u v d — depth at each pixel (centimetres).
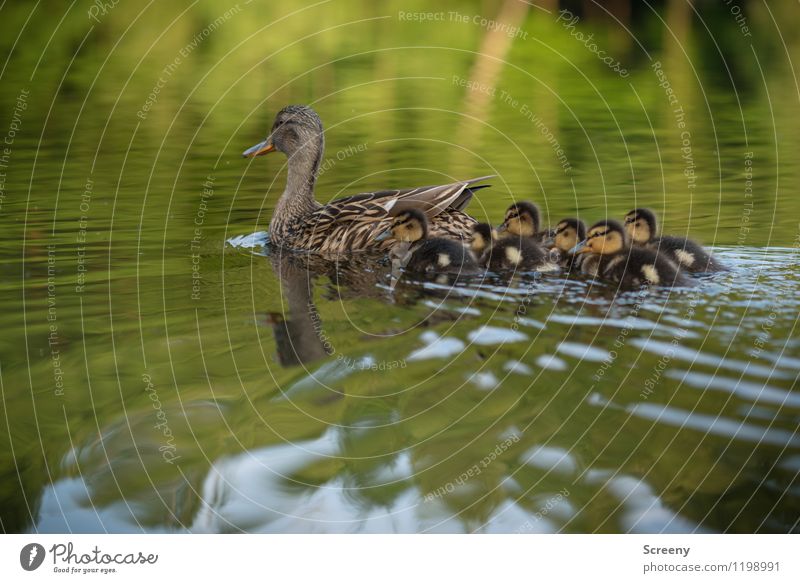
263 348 871
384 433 707
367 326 932
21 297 1049
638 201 1620
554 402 746
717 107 2662
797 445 677
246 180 1819
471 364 824
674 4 4275
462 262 1142
